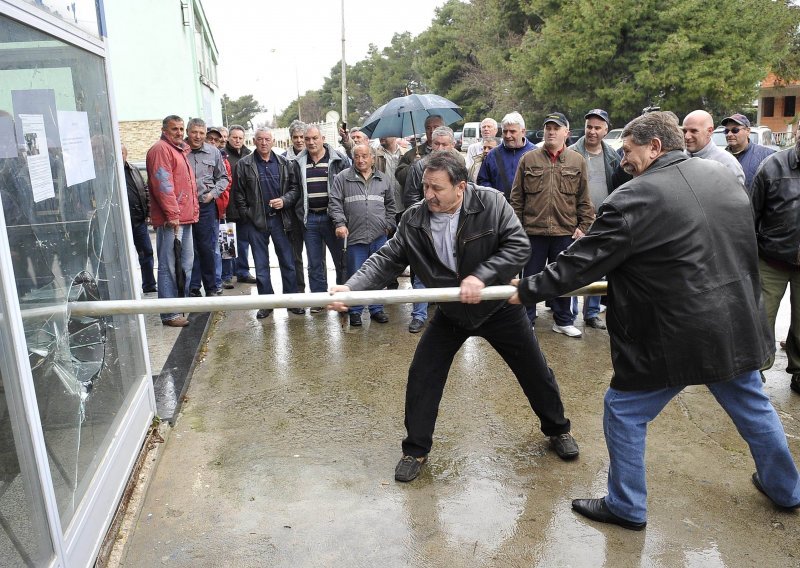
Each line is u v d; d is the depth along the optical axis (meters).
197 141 6.31
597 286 2.93
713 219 2.44
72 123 2.71
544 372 3.24
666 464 3.30
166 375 4.42
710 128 4.08
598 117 5.23
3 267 1.98
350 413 3.96
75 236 2.68
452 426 3.78
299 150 6.02
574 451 3.35
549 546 2.69
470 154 7.52
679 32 21.59
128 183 6.84
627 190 2.48
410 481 3.18
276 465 3.34
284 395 4.23
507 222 2.94
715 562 2.57
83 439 2.61
